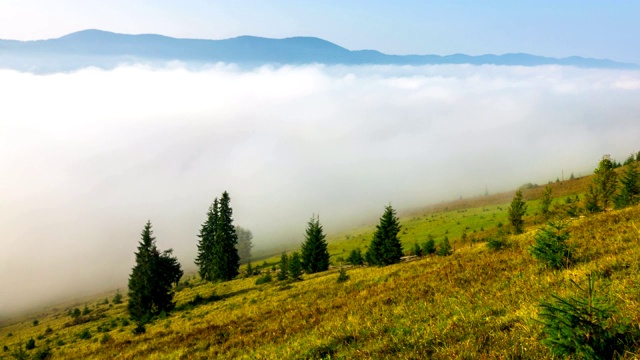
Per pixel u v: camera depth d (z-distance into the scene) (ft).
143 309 167.02
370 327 42.29
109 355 80.64
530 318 28.81
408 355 29.12
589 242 58.49
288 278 197.26
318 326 52.70
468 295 46.14
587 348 18.99
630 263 39.96
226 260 298.56
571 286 36.86
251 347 52.70
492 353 24.58
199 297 172.35
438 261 89.97
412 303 51.11
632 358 18.56
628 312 24.27
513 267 56.90
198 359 55.06
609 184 158.20
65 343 143.95
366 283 89.81
